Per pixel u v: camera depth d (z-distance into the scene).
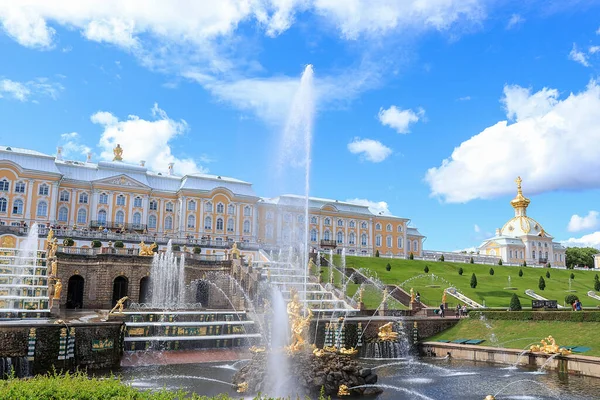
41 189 85.50
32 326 31.16
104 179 90.94
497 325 46.72
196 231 96.25
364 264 84.81
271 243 91.25
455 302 63.72
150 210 96.12
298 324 28.75
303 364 26.97
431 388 29.78
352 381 26.78
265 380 26.17
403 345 45.88
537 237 148.62
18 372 30.25
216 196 98.88
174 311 44.75
